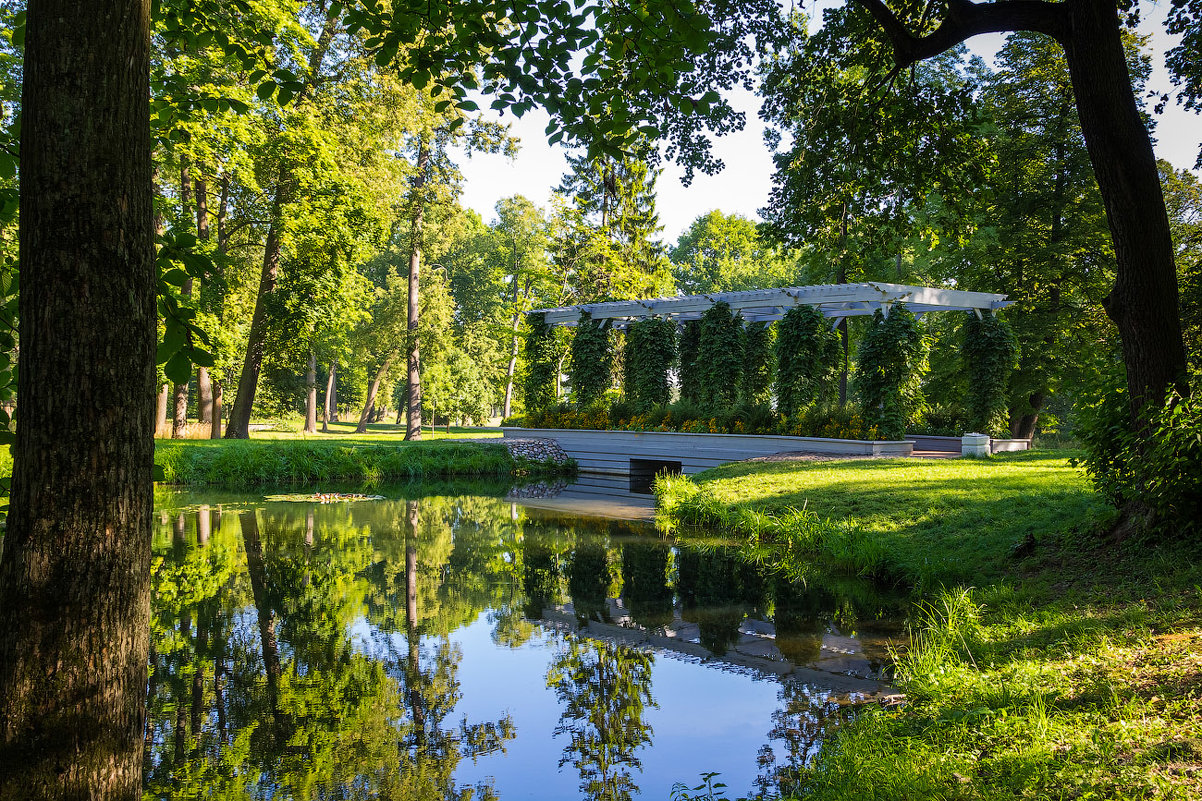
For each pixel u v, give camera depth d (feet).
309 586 26.63
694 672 17.72
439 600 24.93
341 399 184.24
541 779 12.51
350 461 63.52
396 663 18.63
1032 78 62.39
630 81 17.16
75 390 6.29
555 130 17.29
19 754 6.11
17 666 6.16
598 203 115.24
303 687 16.97
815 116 31.65
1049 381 62.34
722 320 63.21
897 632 20.20
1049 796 9.27
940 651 16.43
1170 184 59.88
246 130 60.59
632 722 14.83
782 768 12.61
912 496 32.81
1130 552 19.65
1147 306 19.81
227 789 12.28
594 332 74.02
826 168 32.71
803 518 33.32
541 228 129.18
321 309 73.97
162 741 14.20
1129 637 14.29
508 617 22.85
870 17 29.99
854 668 17.52
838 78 32.99
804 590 25.64
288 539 35.91
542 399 77.92
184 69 53.72
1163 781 8.94
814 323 56.70
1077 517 24.54
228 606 23.86
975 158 31.76
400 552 33.12
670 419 65.82
